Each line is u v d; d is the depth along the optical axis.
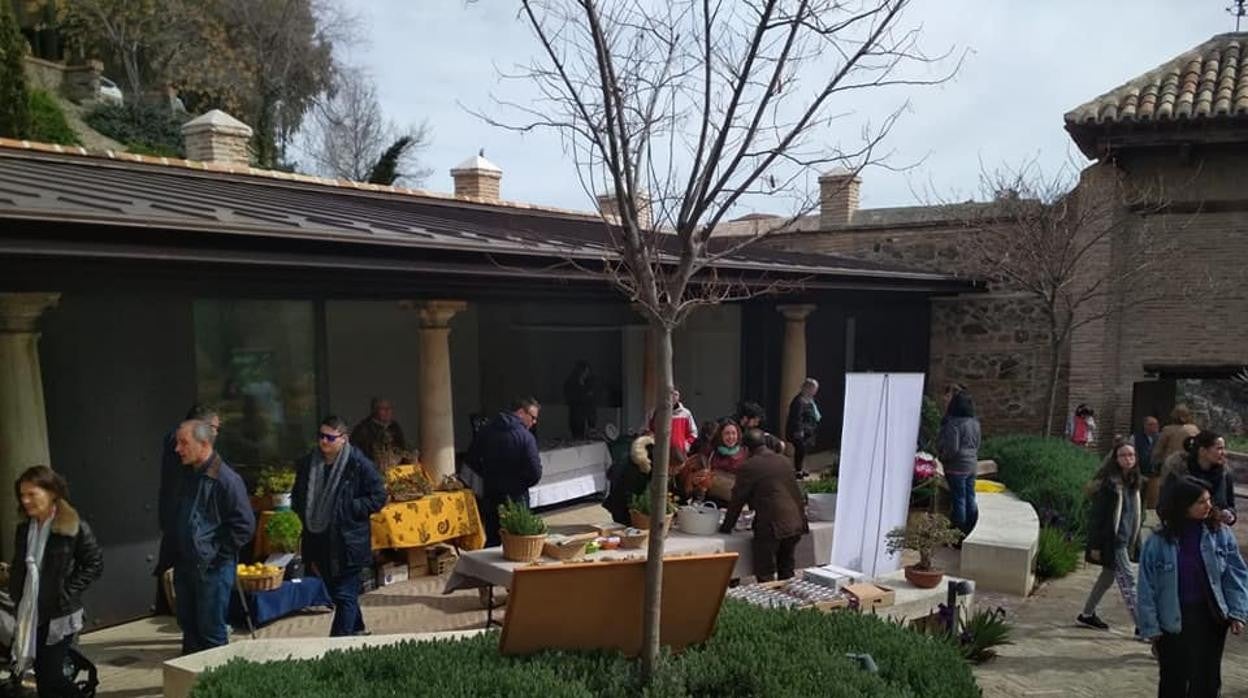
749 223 16.59
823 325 13.95
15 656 4.49
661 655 3.82
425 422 8.27
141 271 5.29
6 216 4.22
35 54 27.09
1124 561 6.60
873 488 6.60
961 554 8.15
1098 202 12.84
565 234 9.91
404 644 4.07
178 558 5.05
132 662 5.68
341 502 5.63
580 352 12.50
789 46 3.70
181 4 28.77
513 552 5.99
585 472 10.67
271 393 7.76
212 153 11.77
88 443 6.19
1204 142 12.07
